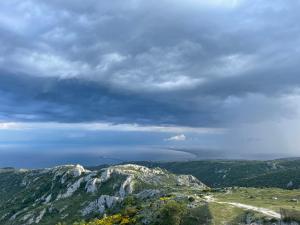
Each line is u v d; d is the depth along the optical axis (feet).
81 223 627.05
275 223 362.33
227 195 562.66
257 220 374.84
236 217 392.47
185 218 411.13
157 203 499.92
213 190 649.61
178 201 494.59
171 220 406.41
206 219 396.37
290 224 357.00
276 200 486.38
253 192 595.88
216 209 418.92
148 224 426.92
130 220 462.19
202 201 479.00
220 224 379.35
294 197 512.63
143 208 499.51
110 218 506.89
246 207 424.46
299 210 380.58
